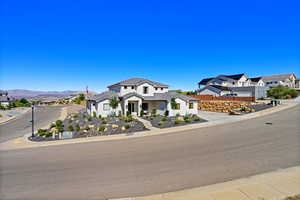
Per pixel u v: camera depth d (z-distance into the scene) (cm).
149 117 2309
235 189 525
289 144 971
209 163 742
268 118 1892
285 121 1677
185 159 799
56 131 1516
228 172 648
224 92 4153
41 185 592
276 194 492
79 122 2062
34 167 758
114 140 1264
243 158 787
